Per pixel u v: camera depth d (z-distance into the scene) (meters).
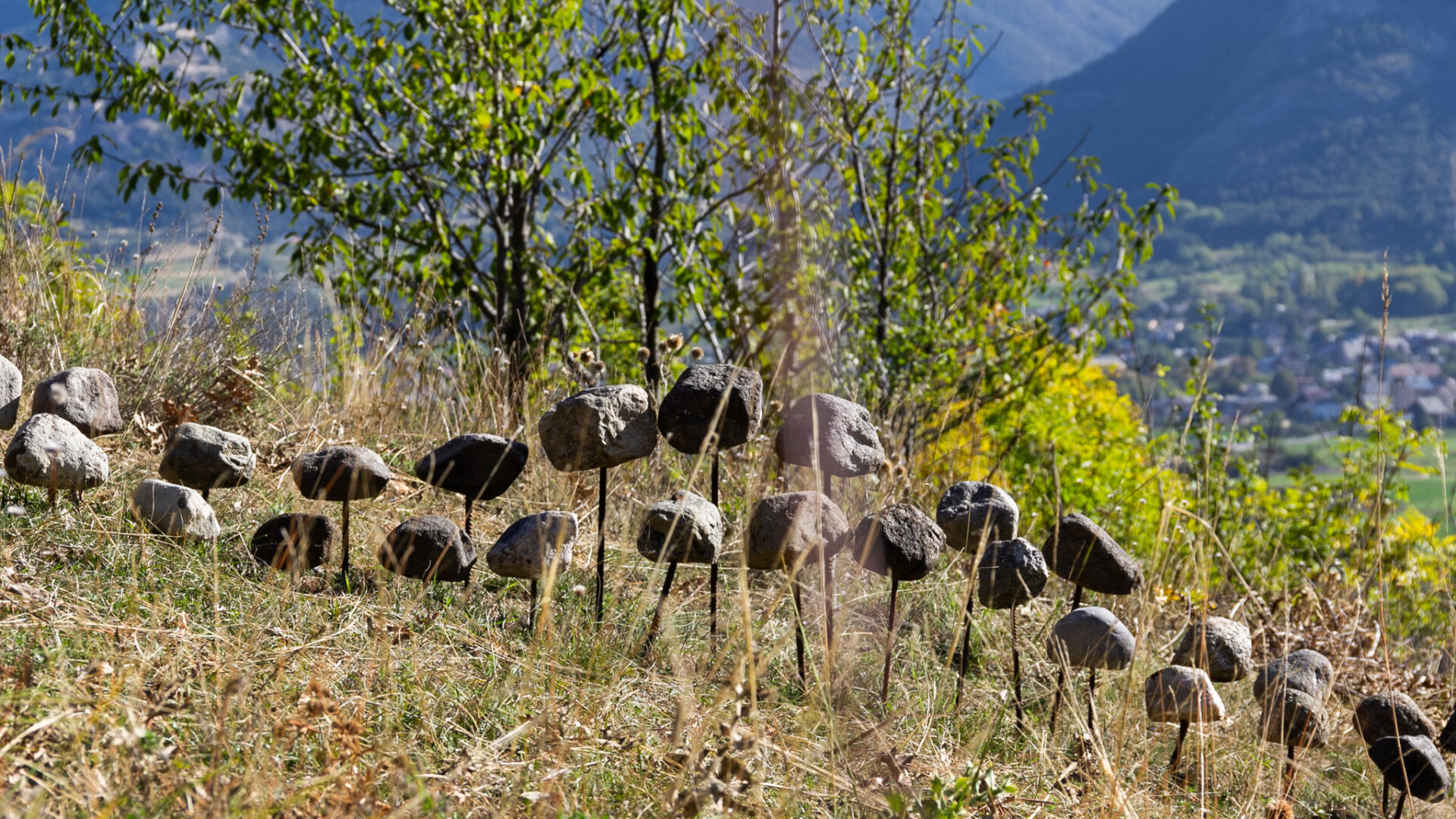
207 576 2.71
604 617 3.06
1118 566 2.97
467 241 8.06
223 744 1.91
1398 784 2.80
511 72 7.33
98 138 6.91
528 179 7.56
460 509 3.82
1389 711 3.00
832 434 2.71
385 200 7.34
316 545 2.93
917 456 5.16
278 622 2.55
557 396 4.94
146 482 2.90
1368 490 6.20
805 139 4.23
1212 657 2.92
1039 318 8.11
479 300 7.78
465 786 2.06
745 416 2.89
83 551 2.71
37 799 1.64
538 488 4.05
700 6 6.80
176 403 4.00
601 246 7.73
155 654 2.25
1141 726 3.12
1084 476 7.20
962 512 3.12
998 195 8.34
